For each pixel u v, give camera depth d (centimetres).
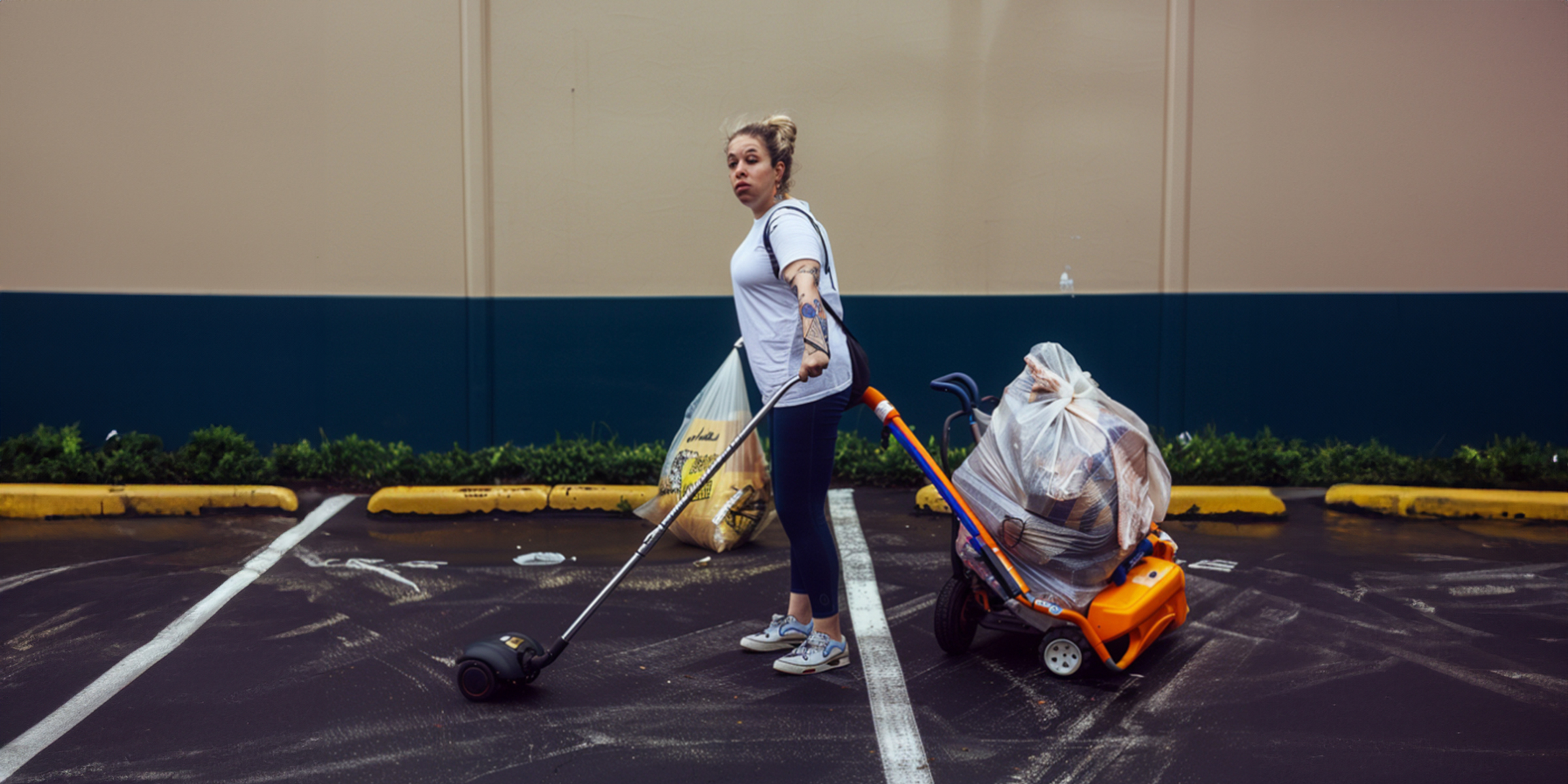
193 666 394
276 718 349
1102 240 715
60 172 719
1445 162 703
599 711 354
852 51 709
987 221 716
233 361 730
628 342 729
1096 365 722
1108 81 705
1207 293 715
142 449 700
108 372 730
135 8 707
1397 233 709
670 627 436
